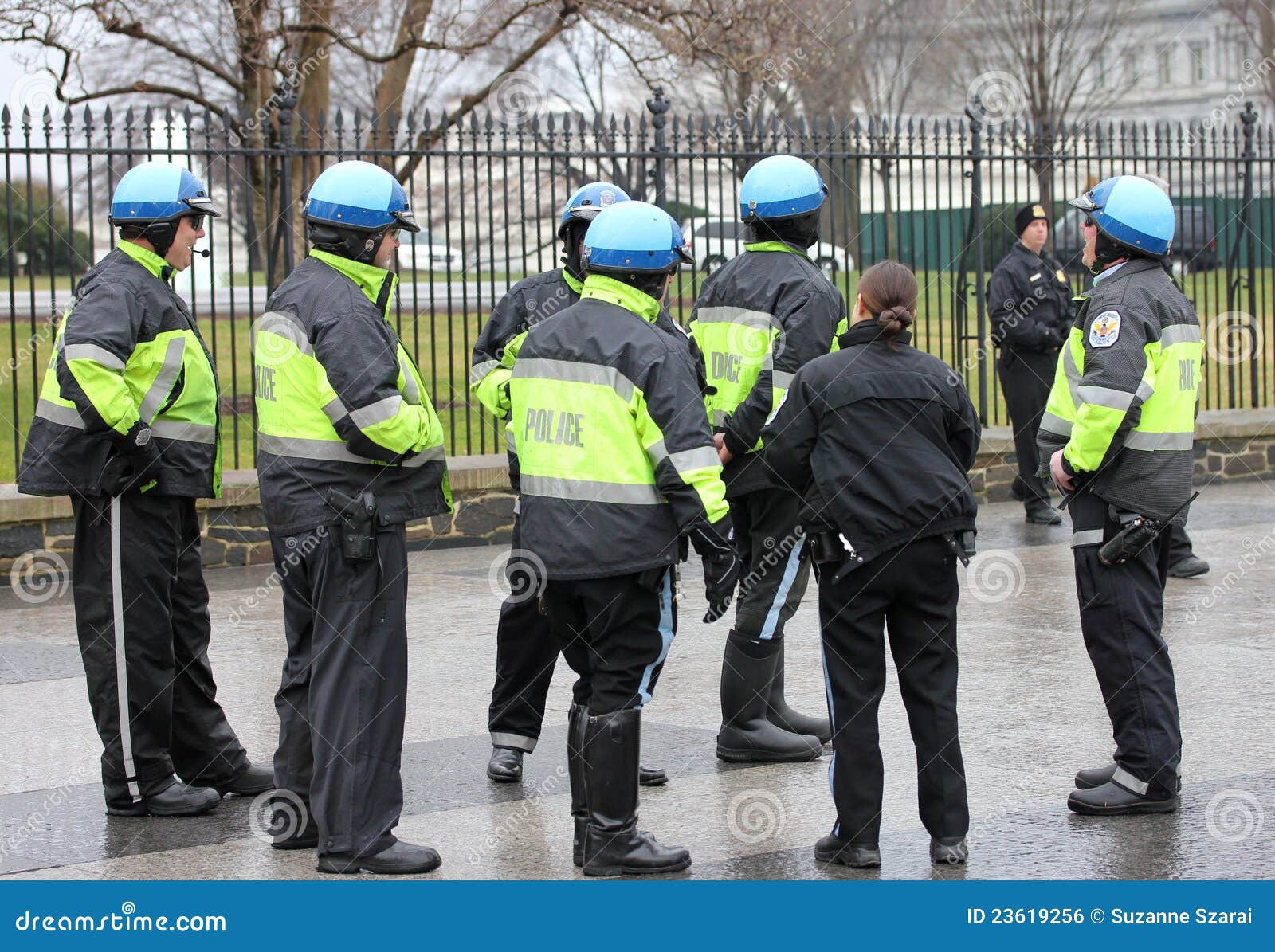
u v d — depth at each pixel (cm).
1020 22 2538
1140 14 3027
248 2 1369
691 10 1466
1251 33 2783
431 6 1482
